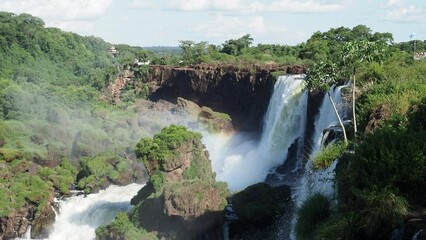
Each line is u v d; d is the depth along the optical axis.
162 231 49.53
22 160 75.44
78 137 84.19
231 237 50.88
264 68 93.12
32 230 61.41
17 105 95.56
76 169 78.44
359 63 46.91
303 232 31.72
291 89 74.19
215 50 125.12
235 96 97.94
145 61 130.00
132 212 52.03
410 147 27.45
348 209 27.94
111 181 71.88
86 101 104.56
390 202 25.88
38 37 147.12
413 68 54.38
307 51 101.31
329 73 48.47
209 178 59.06
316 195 32.91
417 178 26.50
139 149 58.28
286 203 50.84
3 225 60.53
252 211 50.31
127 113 97.81
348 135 44.50
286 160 70.38
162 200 49.41
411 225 25.09
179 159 56.97
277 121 75.62
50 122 91.44
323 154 39.75
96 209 63.91
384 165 27.12
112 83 118.00
